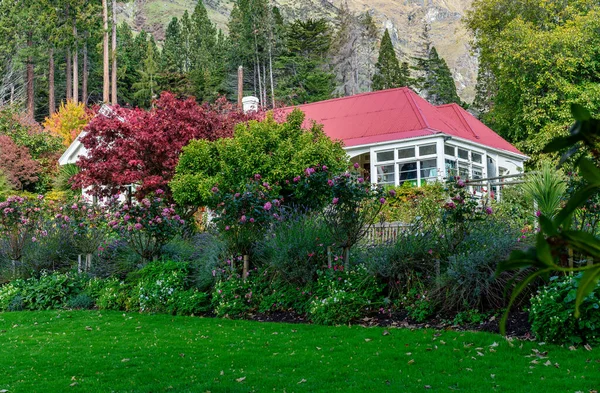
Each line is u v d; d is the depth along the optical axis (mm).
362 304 9039
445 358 6562
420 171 21781
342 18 70562
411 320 8641
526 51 26672
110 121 19109
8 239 13766
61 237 13914
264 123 17469
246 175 16297
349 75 65812
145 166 18562
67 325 9945
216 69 66875
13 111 33938
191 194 16391
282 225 10773
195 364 6938
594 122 967
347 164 17016
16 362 7363
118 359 7340
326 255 10148
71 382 6344
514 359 6379
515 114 29328
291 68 60344
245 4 82250
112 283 12031
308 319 9305
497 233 9109
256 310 10211
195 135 18531
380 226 11516
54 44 51156
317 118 25969
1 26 50250
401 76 66688
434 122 23219
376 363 6543
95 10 50562
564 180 9906
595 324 6590
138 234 12648
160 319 10055
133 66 66312
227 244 11078
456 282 8469
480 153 24234
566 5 28781
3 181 25672
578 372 5789
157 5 190375
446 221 9086
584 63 26312
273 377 6219
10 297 12359
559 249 1052
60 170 28109
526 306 7957
